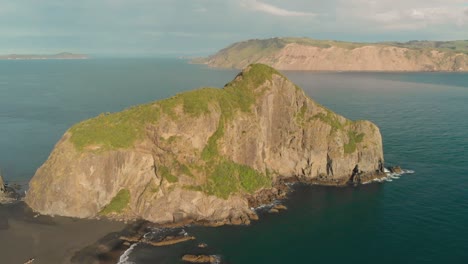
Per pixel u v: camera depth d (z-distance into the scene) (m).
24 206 95.75
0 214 91.88
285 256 77.12
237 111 111.06
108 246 79.75
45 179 94.56
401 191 107.44
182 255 77.25
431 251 77.31
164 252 78.12
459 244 79.31
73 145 96.00
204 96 107.06
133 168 97.12
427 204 98.31
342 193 107.94
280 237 84.44
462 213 92.50
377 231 86.06
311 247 80.31
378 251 78.12
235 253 78.19
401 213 94.25
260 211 96.88
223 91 113.94
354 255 77.00
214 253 78.06
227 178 99.19
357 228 87.81
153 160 98.62
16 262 74.06
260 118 115.00
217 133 103.88
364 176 117.25
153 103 106.38
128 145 97.56
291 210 97.62
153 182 95.88
